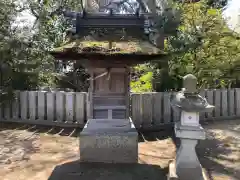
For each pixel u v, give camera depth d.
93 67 4.02
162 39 5.76
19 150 5.04
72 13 4.04
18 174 3.84
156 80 8.09
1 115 7.55
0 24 7.51
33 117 7.27
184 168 3.42
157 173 3.83
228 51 8.27
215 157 4.76
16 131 6.61
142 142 5.87
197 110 3.24
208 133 6.45
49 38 9.28
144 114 6.89
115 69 4.15
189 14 8.08
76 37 3.95
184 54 7.63
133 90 9.12
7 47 7.26
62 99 7.02
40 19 9.79
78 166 4.05
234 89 8.23
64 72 9.82
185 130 3.38
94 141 4.13
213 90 7.89
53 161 4.38
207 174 3.91
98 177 3.67
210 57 8.07
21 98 7.36
